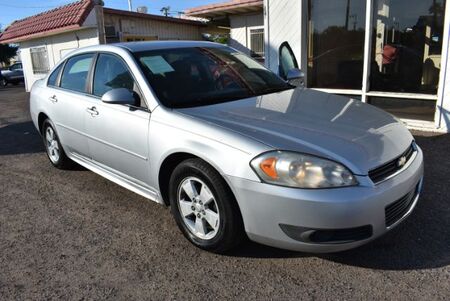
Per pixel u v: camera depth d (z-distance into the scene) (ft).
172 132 10.59
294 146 8.93
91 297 9.04
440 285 8.82
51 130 17.40
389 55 23.45
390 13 22.95
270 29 27.53
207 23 59.06
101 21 43.06
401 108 23.26
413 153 10.58
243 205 9.16
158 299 8.88
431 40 21.83
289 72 15.57
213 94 12.14
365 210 8.47
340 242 8.64
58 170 17.87
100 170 14.47
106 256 10.67
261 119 10.28
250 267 9.84
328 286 8.99
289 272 9.57
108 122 12.76
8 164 19.43
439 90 20.98
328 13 25.59
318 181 8.46
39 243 11.54
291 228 8.73
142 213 13.12
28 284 9.62
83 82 14.79
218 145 9.51
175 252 10.69
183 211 10.82
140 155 11.74
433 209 12.25
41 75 55.42
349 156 8.79
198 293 9.00
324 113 10.94
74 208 13.78
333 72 26.22
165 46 13.60
